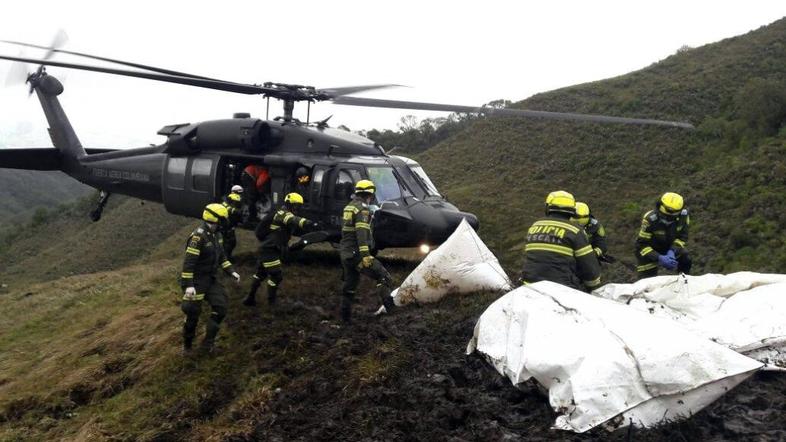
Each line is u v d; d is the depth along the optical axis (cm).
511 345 568
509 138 3809
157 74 1030
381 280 830
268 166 1167
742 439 447
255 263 1212
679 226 775
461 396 565
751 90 3073
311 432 574
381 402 598
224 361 798
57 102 1545
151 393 767
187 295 791
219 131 1212
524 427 499
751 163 2364
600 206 2689
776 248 1619
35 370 951
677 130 3228
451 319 777
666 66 4238
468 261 865
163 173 1306
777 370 541
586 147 3334
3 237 5800
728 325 569
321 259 1230
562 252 620
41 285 1528
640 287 649
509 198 2912
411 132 5156
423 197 1109
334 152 1129
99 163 1467
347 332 803
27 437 754
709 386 482
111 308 1142
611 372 482
